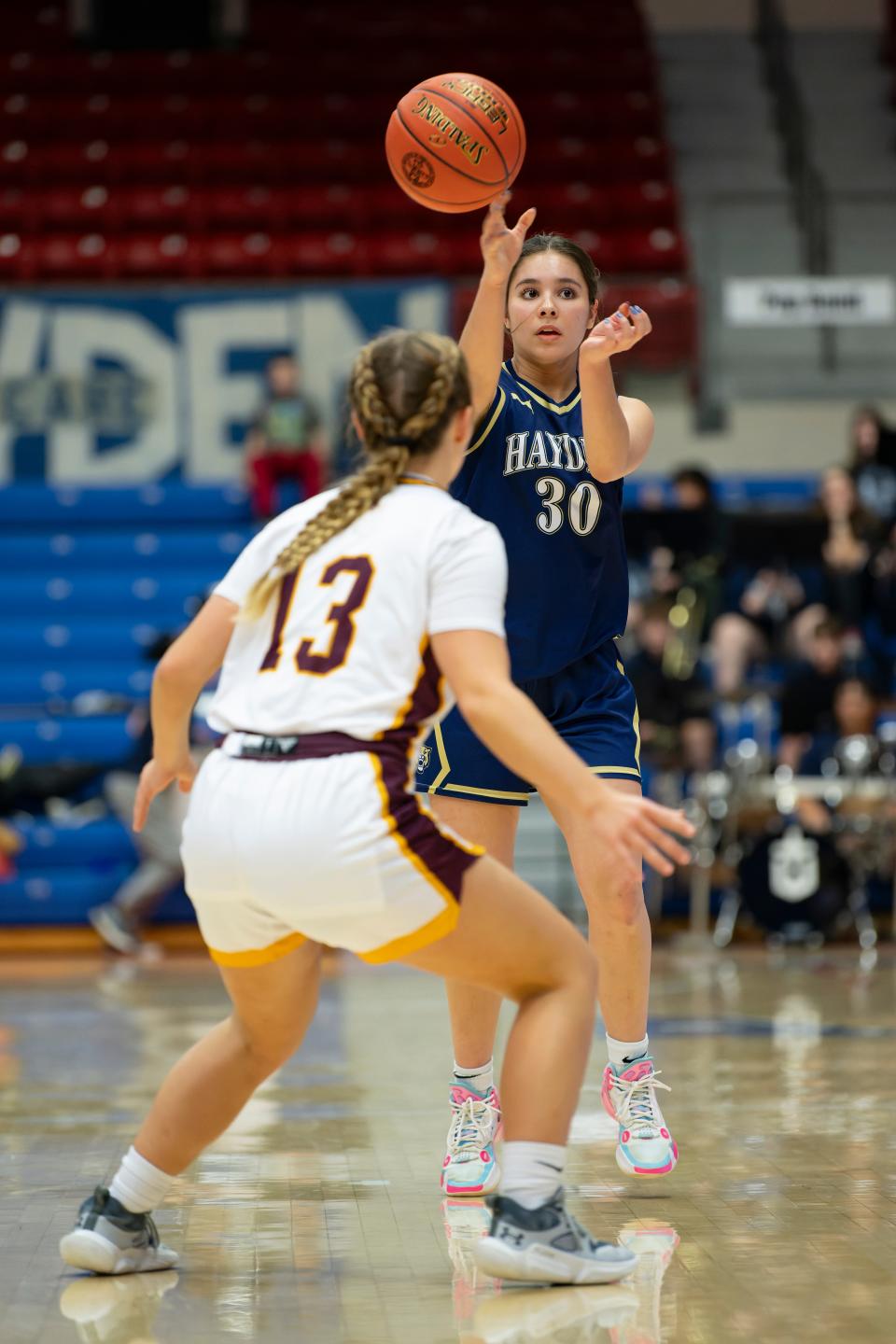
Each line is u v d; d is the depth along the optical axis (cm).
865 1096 973
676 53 4025
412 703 530
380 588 536
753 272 3144
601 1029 1305
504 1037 1242
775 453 2997
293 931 541
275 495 2805
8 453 2952
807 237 3147
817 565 2447
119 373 2964
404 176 736
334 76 3831
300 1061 1163
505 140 727
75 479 2955
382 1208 694
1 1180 762
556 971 555
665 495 2861
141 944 2162
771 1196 706
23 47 4056
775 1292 554
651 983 1684
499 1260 551
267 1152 820
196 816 536
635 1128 745
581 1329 511
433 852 521
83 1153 830
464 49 3953
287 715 527
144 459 2959
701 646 2314
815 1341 496
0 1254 622
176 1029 1373
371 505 558
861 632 2456
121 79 3831
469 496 763
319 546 555
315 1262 606
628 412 786
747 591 2478
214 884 530
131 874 2270
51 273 3219
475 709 516
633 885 735
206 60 3891
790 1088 1004
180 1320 530
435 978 1805
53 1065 1173
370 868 510
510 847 765
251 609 554
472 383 721
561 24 4025
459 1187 715
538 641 758
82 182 3481
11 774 2350
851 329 3039
